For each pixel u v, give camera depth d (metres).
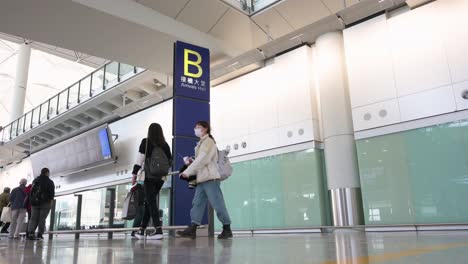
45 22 7.80
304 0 8.59
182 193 6.32
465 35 6.99
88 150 15.47
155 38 8.61
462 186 6.65
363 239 3.73
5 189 11.62
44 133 19.17
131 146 14.61
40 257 2.30
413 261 1.50
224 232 4.68
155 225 4.69
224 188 10.66
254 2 9.47
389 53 7.94
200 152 4.64
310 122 9.05
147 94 13.99
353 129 8.41
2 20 7.65
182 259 1.94
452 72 7.04
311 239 4.12
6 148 21.69
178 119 6.72
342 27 8.76
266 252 2.29
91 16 7.63
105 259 2.05
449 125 6.96
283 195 9.30
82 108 15.21
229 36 9.64
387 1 7.69
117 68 13.17
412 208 7.16
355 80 8.36
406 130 7.46
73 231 6.00
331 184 8.34
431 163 7.07
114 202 14.77
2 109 27.95
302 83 9.39
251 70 10.68
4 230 11.41
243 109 10.69
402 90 7.62
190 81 7.11
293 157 9.27
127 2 7.86
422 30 7.55
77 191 17.16
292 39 9.24
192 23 8.81
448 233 5.21
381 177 7.64
